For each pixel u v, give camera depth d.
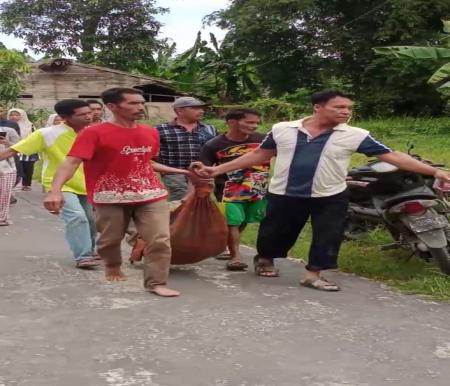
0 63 24.05
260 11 29.66
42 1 40.25
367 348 4.20
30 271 6.12
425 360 4.01
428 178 6.19
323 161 5.48
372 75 28.98
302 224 5.85
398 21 27.53
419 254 6.00
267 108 27.56
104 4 39.75
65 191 6.26
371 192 6.31
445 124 23.03
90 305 5.01
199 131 6.79
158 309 4.93
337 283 5.83
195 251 5.98
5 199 8.73
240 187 6.24
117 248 5.37
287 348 4.17
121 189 5.16
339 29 29.45
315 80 31.58
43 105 30.53
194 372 3.76
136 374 3.72
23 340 4.23
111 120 5.19
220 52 31.62
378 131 21.45
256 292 5.48
